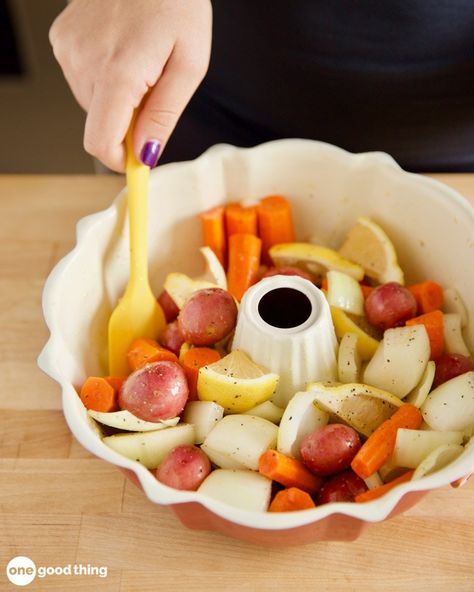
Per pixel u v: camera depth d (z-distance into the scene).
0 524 0.57
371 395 0.56
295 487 0.54
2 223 0.73
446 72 0.69
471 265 0.61
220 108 0.77
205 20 0.60
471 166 0.77
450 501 0.58
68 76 0.62
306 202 0.68
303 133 0.76
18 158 1.20
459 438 0.54
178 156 0.81
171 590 0.55
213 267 0.65
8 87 1.20
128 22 0.59
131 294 0.62
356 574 0.55
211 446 0.55
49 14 1.13
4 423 0.62
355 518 0.48
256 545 0.56
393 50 0.68
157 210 0.65
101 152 0.59
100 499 0.58
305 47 0.70
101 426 0.57
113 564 0.56
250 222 0.66
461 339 0.61
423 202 0.63
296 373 0.59
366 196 0.66
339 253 0.67
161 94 0.58
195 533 0.57
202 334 0.59
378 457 0.53
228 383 0.56
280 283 0.60
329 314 0.59
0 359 0.65
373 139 0.75
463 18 0.66
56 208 0.73
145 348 0.60
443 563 0.55
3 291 0.69
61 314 0.58
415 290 0.63
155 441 0.55
